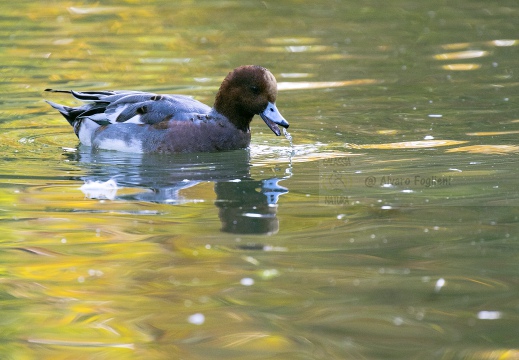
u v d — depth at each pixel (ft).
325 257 29.99
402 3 88.12
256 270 28.96
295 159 43.50
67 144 47.42
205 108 47.24
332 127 49.75
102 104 48.34
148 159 44.11
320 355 23.25
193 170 41.78
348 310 25.90
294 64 65.67
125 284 28.12
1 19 81.41
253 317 25.62
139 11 85.51
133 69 64.39
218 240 31.83
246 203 36.27
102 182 39.65
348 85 59.52
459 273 28.37
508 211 34.32
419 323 24.97
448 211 34.53
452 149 44.19
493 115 51.03
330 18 82.02
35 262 29.96
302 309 26.04
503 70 62.28
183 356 23.45
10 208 35.58
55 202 36.55
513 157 42.27
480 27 76.79
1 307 26.48
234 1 90.17
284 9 86.28
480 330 24.45
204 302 26.71
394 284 27.66
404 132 48.11
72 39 74.18
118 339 24.39
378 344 23.73
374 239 31.60
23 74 63.26
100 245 31.48
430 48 69.87
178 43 72.84
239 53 69.10
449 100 54.95
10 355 23.48
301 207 35.60
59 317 25.84
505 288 27.14
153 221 34.09
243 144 46.19
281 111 53.52
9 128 50.39
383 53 68.59
